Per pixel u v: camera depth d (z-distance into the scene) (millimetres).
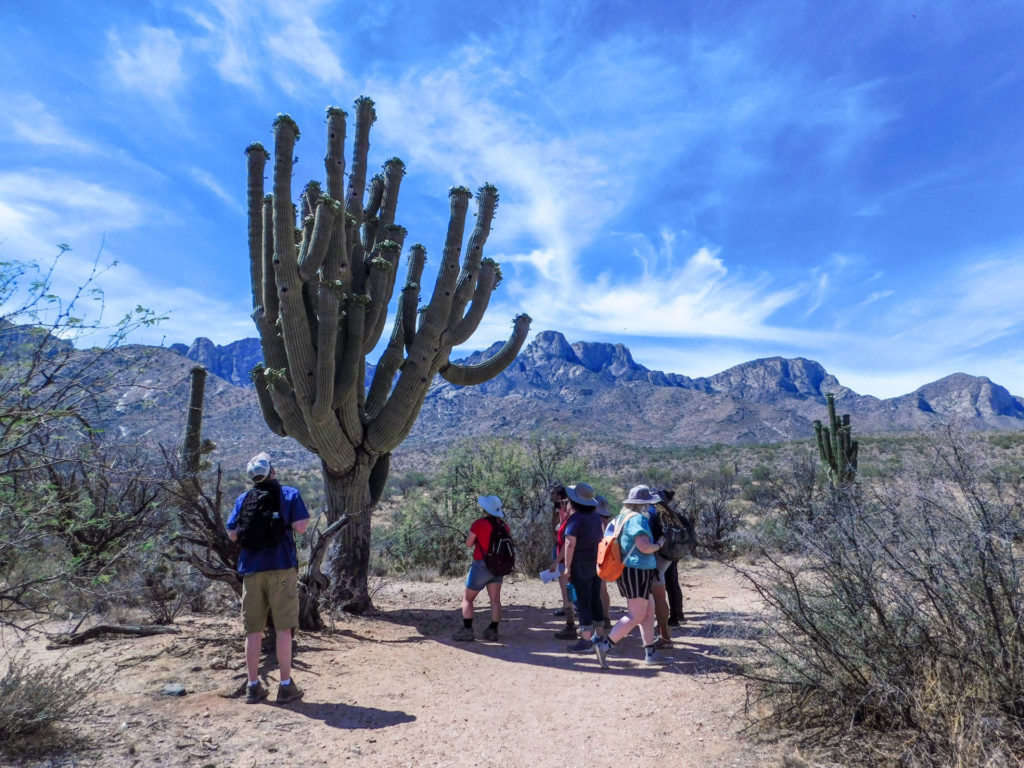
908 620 3549
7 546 4047
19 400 3594
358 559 7996
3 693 3660
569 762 3686
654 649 5766
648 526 5762
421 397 8281
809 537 3932
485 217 8828
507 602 9047
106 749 3623
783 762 3385
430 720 4387
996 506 3379
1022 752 2955
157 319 3982
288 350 7191
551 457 13414
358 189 8703
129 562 6641
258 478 4828
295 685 4676
